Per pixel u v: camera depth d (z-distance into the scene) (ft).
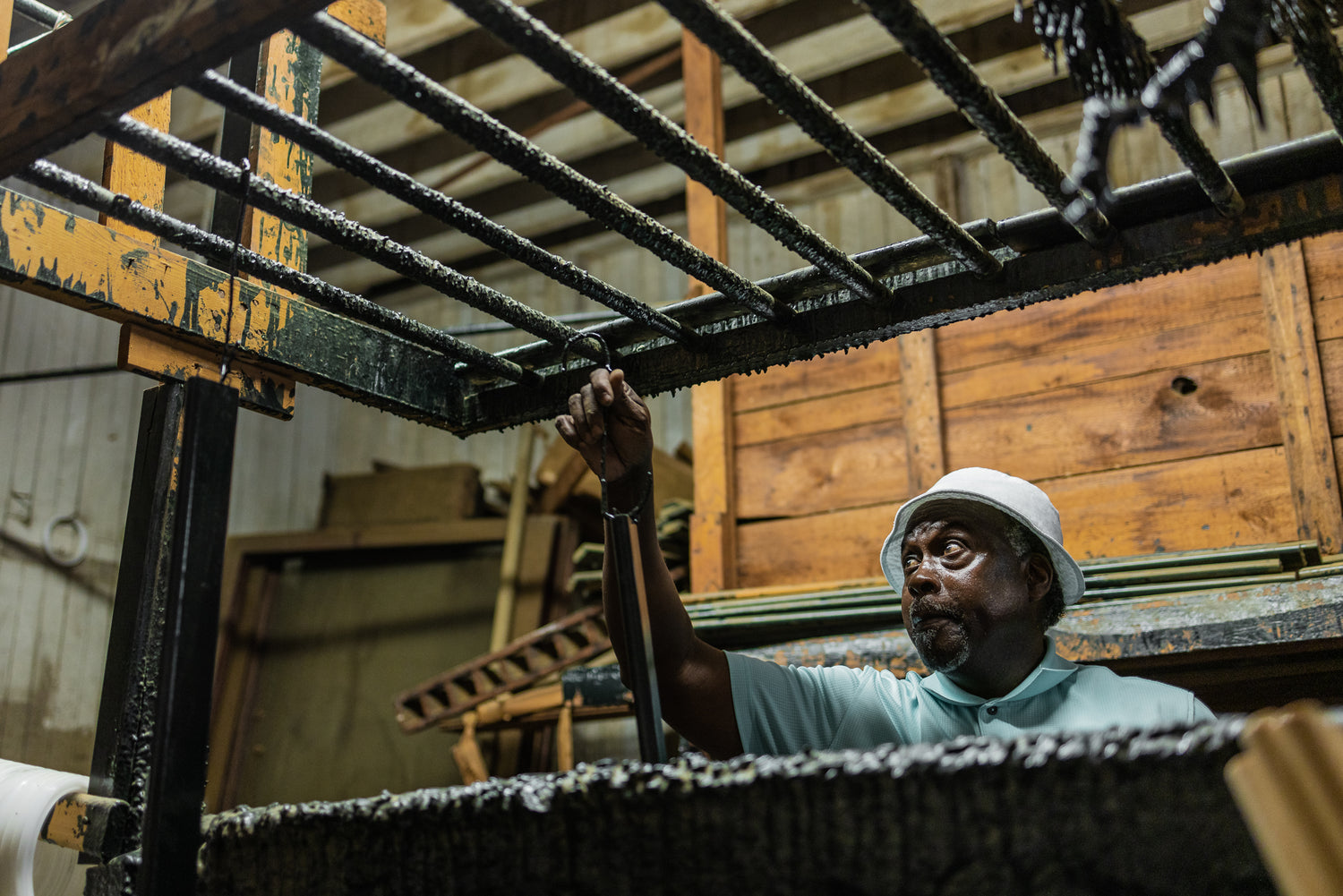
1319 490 12.28
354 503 28.48
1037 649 6.80
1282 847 2.16
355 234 4.99
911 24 3.77
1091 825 3.08
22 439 24.50
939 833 3.18
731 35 3.89
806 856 3.31
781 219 4.83
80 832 5.21
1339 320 12.61
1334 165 4.90
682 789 3.40
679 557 18.39
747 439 16.14
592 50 23.99
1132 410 13.60
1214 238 5.11
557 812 3.56
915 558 6.94
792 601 13.53
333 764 24.99
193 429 4.13
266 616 27.45
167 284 5.65
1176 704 6.34
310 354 6.15
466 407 6.85
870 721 6.69
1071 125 23.98
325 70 24.32
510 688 18.74
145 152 4.48
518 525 24.82
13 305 24.80
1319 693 11.19
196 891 4.10
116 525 26.07
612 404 5.44
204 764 4.00
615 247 29.09
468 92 25.30
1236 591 10.46
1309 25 3.85
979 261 5.26
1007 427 14.30
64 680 24.22
